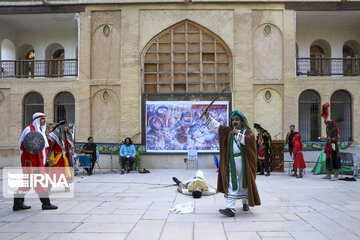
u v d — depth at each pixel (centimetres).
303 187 714
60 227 379
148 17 1263
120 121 1229
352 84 1239
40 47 1487
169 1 1242
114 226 382
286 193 629
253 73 1247
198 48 1266
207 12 1259
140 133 1229
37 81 1263
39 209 489
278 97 1245
